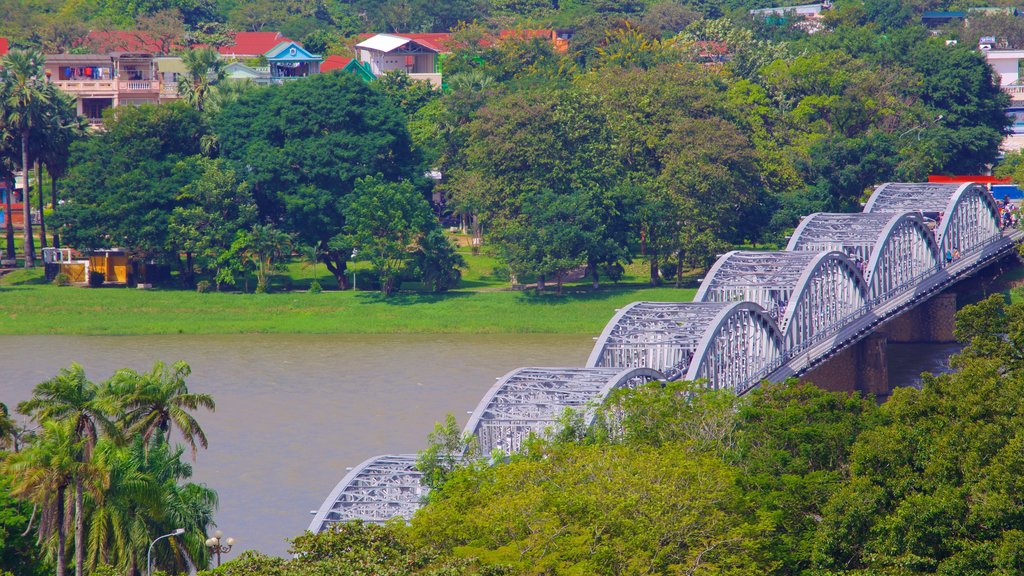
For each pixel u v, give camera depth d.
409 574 184.38
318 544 194.75
